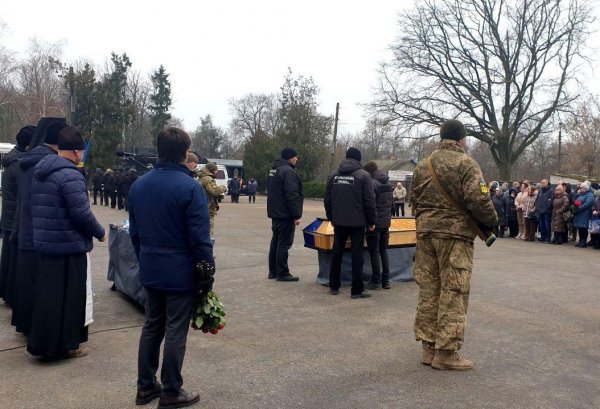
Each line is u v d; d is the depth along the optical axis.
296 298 6.69
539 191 14.75
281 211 7.54
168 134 3.48
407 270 7.94
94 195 25.02
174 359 3.42
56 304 4.22
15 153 5.78
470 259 4.26
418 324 4.41
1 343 4.81
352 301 6.57
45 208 4.16
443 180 4.21
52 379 3.97
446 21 32.03
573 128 37.66
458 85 32.50
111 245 6.66
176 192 3.35
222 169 35.84
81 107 34.66
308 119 43.03
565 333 5.41
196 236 3.34
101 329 5.23
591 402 3.69
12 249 5.79
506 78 31.31
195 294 3.51
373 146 73.69
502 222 15.85
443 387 3.91
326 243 7.26
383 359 4.51
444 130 4.35
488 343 5.01
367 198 6.39
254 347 4.77
